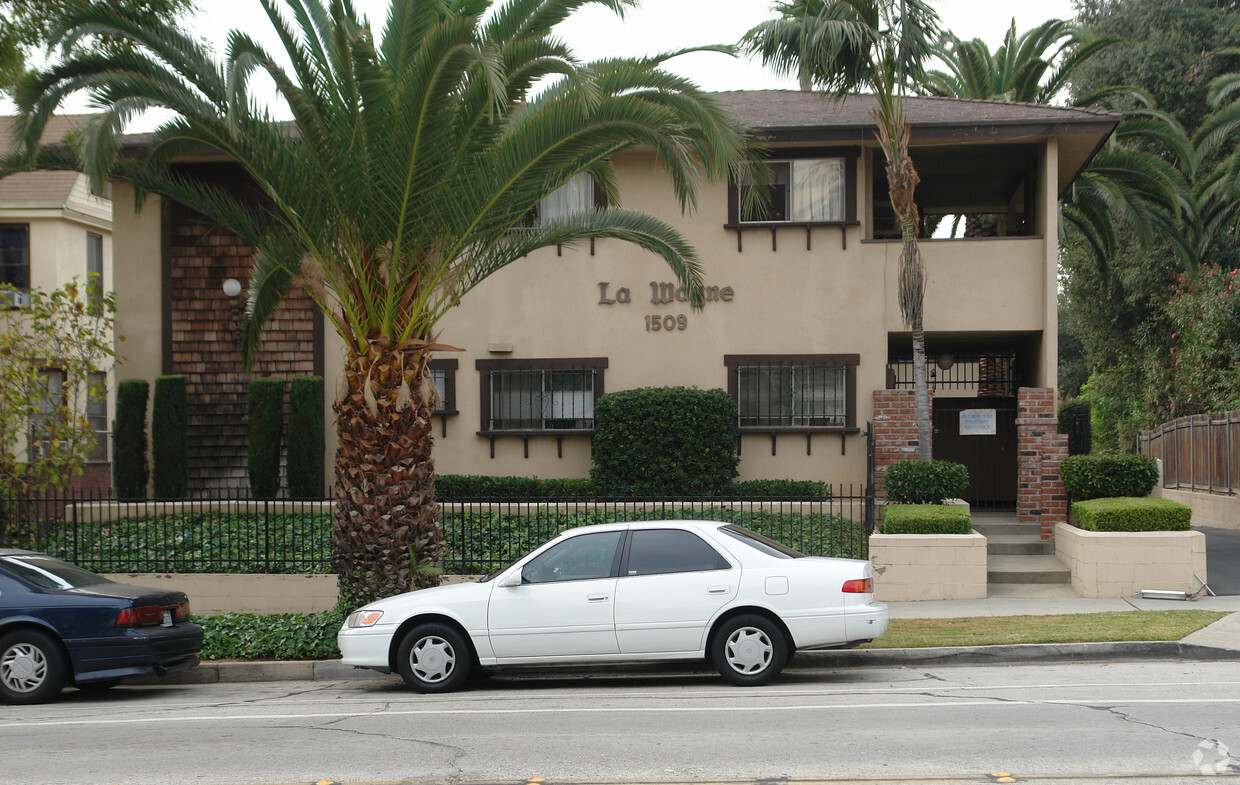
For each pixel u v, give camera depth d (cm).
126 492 1689
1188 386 2539
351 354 1143
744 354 1688
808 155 1684
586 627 917
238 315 1764
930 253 1661
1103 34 3288
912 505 1427
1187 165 2255
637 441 1584
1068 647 1030
